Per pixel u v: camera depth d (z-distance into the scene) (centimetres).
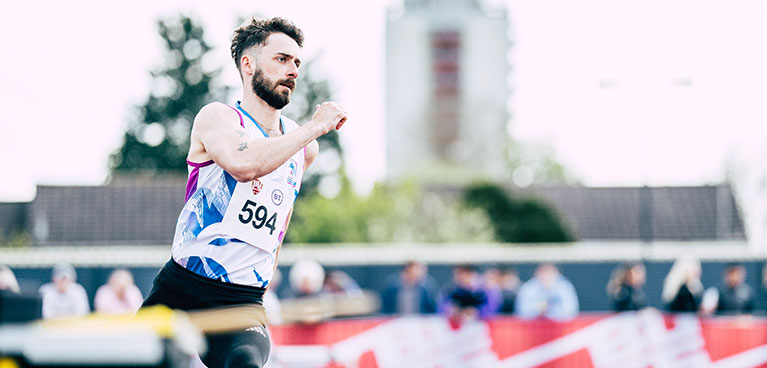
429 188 8338
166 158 9388
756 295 3353
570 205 8056
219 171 660
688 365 1892
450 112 19125
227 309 672
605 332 1909
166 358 354
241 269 675
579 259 3450
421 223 5969
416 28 19662
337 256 3203
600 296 3438
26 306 381
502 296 2239
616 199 8169
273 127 684
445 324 1889
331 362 1828
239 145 633
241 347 646
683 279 2091
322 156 8794
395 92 19512
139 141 9450
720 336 1889
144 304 688
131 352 350
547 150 12812
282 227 695
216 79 9662
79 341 351
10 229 7094
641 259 3472
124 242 6156
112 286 2025
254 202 666
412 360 1869
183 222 675
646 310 1934
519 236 7100
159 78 9612
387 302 2178
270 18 686
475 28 19800
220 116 655
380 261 3203
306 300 1877
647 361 1902
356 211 5844
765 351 1878
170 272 680
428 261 3319
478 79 19712
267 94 670
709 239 7362
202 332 669
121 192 6494
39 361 351
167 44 9619
